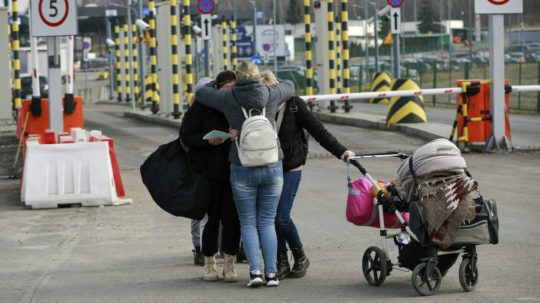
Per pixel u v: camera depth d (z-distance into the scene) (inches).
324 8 3548.2
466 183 821.2
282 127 898.1
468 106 2105.1
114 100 6820.9
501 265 952.9
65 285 927.0
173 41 3454.7
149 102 5251.0
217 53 5703.7
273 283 888.9
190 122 893.2
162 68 3668.8
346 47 3412.9
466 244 821.9
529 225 1194.0
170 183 909.2
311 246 1099.3
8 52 2992.1
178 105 3479.3
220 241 996.6
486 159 1979.6
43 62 5861.2
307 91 3627.0
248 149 855.1
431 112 3686.0
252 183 871.1
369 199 877.8
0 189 1713.8
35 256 1094.4
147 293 880.3
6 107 3014.3
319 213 1344.7
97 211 1432.1
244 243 887.7
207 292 878.4
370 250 884.0
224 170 896.3
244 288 892.6
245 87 861.2
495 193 1491.1
